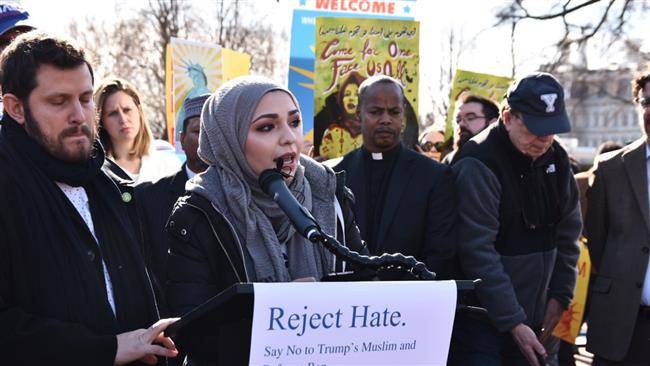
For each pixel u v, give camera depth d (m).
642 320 4.35
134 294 2.33
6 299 2.09
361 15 5.96
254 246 2.36
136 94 4.62
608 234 4.52
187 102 4.06
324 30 5.10
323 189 2.53
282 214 2.42
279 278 2.36
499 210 4.00
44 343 2.03
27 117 2.16
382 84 4.07
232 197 2.34
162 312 2.76
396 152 4.11
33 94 2.14
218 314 1.77
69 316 2.13
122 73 24.72
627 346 4.34
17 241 2.09
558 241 4.39
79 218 2.22
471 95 5.80
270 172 2.08
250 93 2.32
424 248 3.95
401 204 3.94
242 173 2.37
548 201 4.08
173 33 24.81
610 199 4.46
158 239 3.75
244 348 1.83
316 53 5.11
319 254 2.49
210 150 2.43
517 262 4.05
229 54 5.91
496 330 4.02
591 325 4.52
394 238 3.90
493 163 3.98
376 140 4.05
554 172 4.10
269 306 1.72
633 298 4.33
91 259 2.22
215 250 2.35
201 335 2.12
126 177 2.69
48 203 2.15
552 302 4.35
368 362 1.83
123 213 2.41
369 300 1.81
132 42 24.84
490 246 3.93
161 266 3.71
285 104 2.34
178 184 3.92
